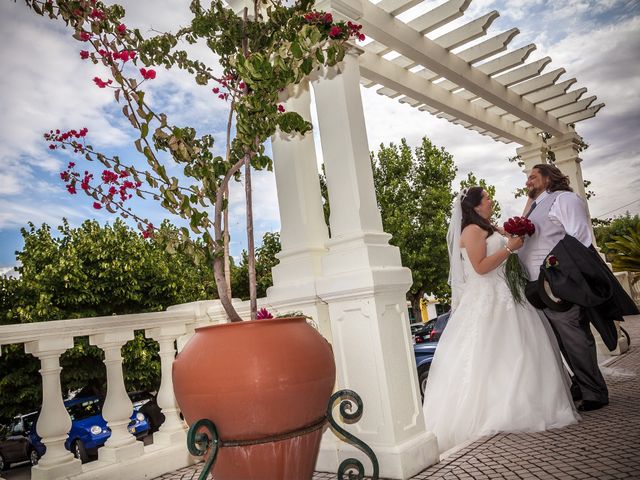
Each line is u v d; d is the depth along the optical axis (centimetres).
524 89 631
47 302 1449
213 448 183
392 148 2164
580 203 398
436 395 369
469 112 639
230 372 181
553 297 377
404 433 281
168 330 369
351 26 272
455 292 402
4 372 1373
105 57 238
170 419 361
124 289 1539
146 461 327
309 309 323
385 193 2091
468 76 544
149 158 227
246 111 235
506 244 388
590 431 308
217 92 278
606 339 371
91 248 1549
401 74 551
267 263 2142
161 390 367
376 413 283
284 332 195
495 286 376
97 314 1524
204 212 231
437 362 379
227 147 264
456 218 405
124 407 329
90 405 1018
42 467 290
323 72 331
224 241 247
